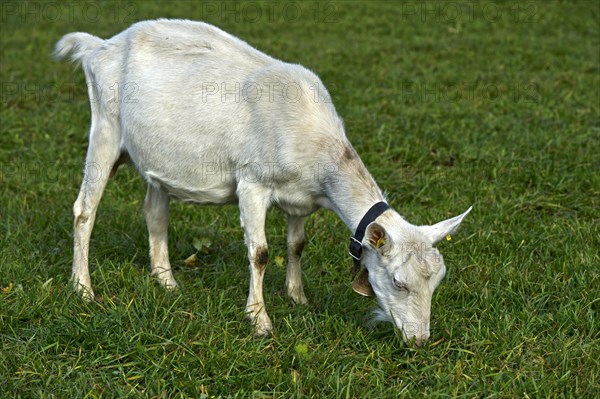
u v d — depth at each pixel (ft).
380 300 15.14
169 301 17.12
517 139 27.76
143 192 24.08
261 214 16.69
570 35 43.52
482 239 20.53
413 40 42.93
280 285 18.97
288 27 45.88
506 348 15.79
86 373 14.71
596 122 29.45
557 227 21.29
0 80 35.24
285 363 15.21
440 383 14.62
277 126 16.26
